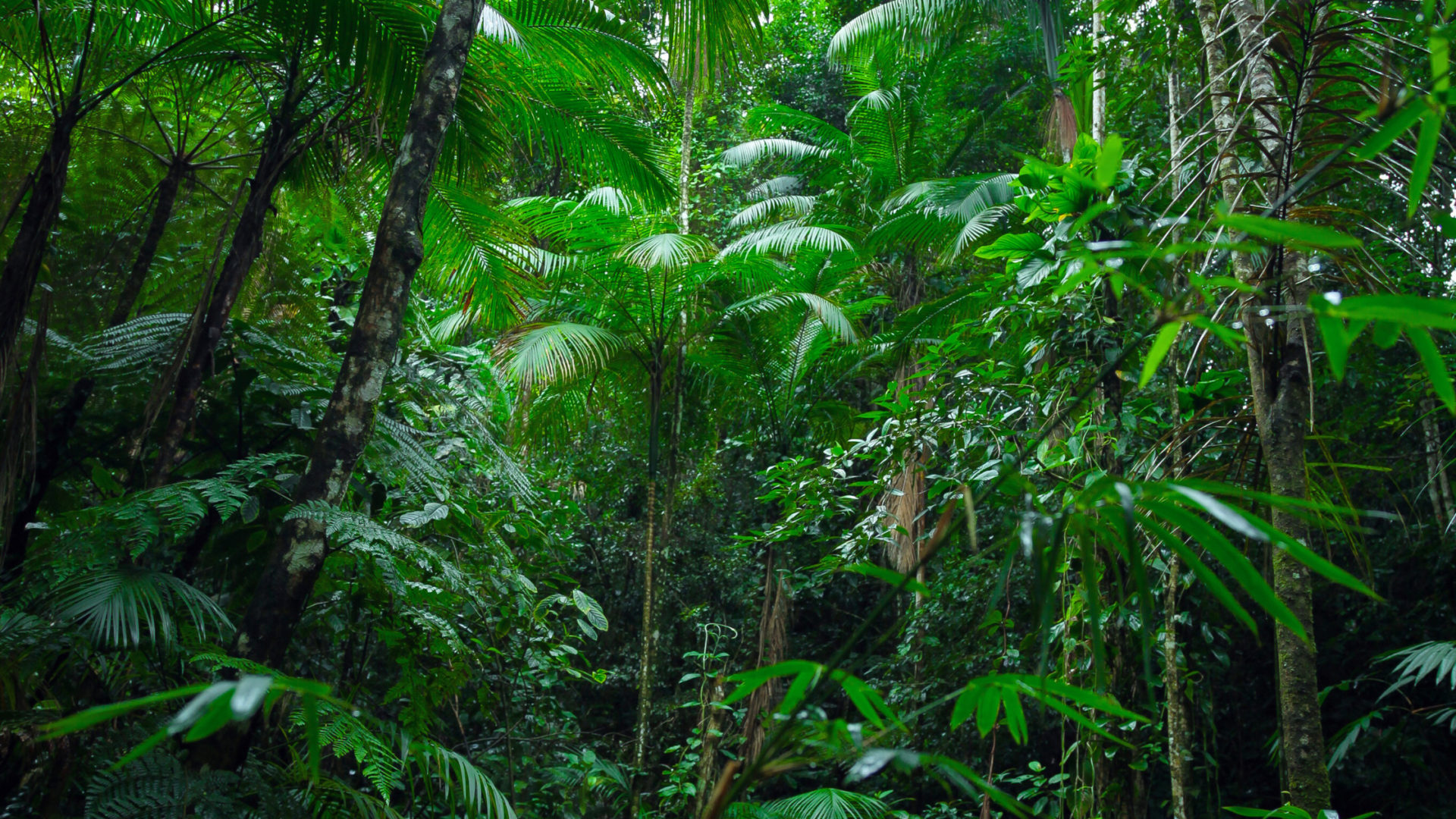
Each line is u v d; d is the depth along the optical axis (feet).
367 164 12.58
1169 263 2.52
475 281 15.65
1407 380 13.96
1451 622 19.29
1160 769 20.70
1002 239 10.63
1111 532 2.43
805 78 39.29
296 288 13.34
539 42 14.38
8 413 9.02
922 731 18.53
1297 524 6.93
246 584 9.56
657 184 15.78
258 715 7.21
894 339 25.67
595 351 21.13
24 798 7.41
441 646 9.67
